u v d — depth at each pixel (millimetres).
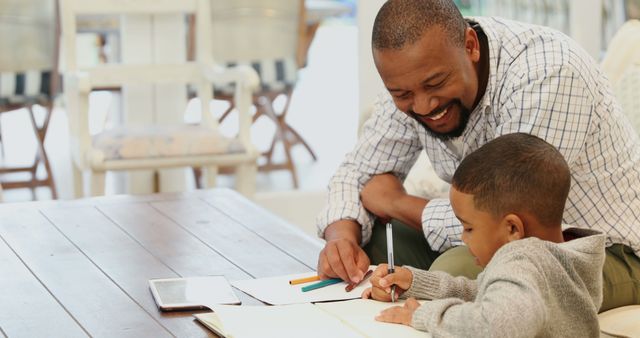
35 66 4230
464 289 1683
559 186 1544
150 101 4105
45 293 1771
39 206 2469
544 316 1400
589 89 1788
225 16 4129
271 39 4227
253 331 1515
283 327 1538
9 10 4109
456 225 1943
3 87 4188
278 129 4633
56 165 5129
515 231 1543
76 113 3514
